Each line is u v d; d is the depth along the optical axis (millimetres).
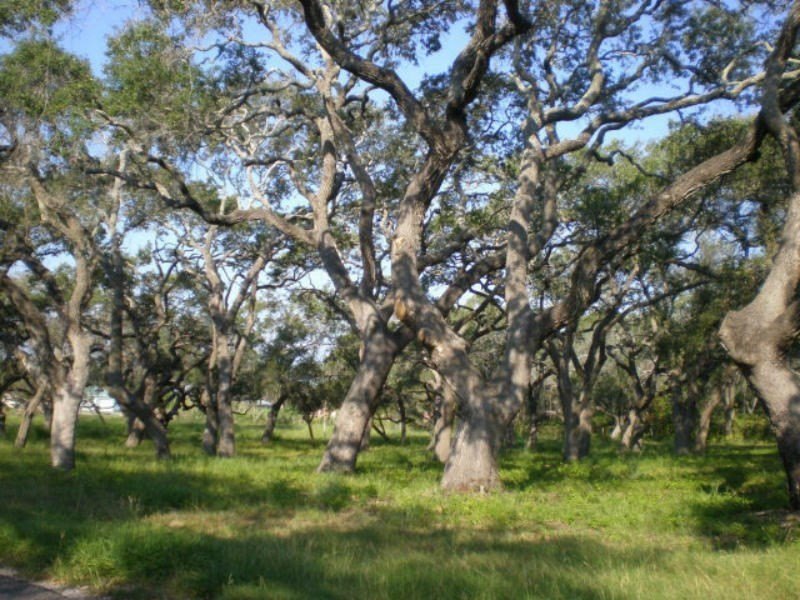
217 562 7359
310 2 13766
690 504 12508
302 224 26062
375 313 17859
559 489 14945
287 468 18312
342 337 39438
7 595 6793
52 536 8242
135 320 30609
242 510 11594
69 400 18266
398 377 42062
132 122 17234
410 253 14898
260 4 17641
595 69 17188
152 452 26328
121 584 7137
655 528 10586
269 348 40938
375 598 6309
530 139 16234
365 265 18312
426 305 14531
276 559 7523
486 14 13477
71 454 18109
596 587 6609
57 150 17391
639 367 49812
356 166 18219
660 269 26766
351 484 14352
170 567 7371
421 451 32281
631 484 16234
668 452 32094
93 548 7598
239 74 18656
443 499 12664
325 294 29578
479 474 13516
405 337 18047
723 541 9633
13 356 31828
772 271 11797
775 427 11445
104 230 24312
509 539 9469
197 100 17625
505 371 14242
